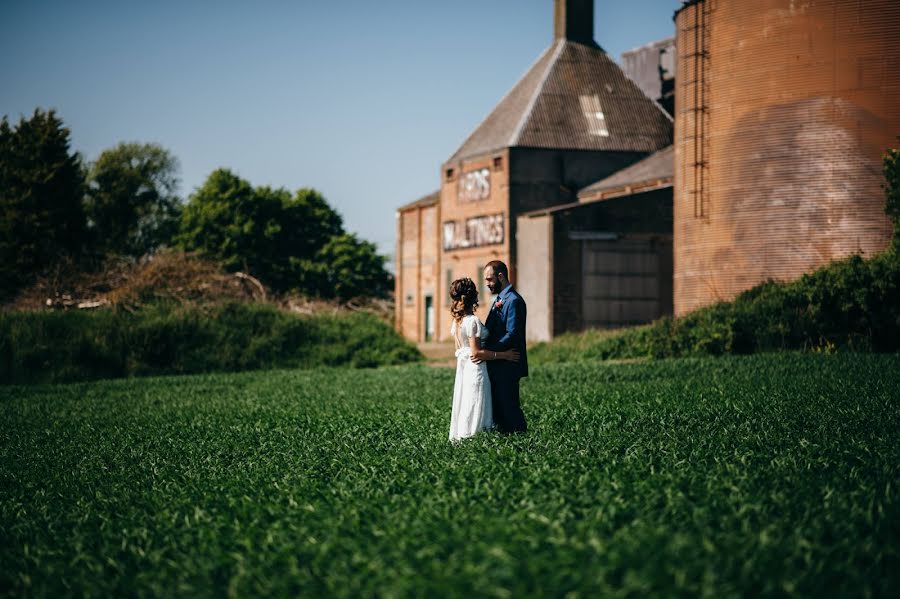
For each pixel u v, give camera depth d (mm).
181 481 9875
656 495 7160
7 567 6961
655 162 49406
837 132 30766
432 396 19047
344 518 7109
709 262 33875
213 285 38219
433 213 59094
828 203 30906
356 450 11047
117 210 82312
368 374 28297
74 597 6055
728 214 33250
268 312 36594
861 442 9945
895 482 7664
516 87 56500
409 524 6703
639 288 46531
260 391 23156
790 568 5441
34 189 59656
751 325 28203
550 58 55250
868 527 6375
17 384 30812
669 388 17766
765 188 32188
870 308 26078
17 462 12477
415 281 61719
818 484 7688
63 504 9289
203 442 13180
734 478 7879
